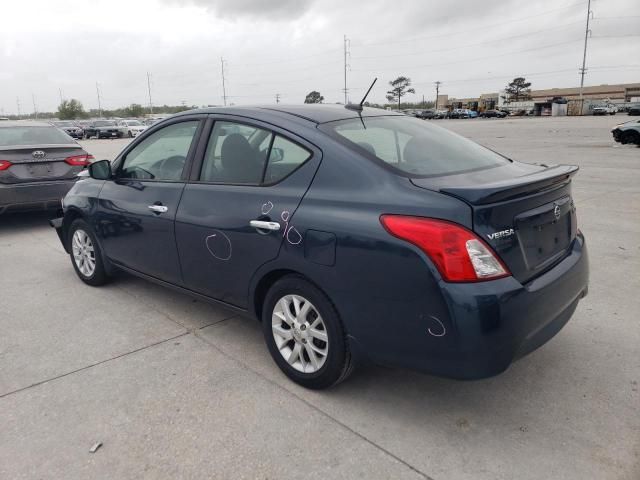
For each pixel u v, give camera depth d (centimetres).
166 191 390
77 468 254
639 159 1391
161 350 373
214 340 387
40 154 738
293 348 321
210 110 377
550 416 288
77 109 10794
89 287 506
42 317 435
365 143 308
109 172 446
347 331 286
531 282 268
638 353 352
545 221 286
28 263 594
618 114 7106
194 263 371
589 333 381
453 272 244
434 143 342
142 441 273
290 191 308
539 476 243
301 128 318
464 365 250
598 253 567
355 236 270
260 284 331
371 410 296
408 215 257
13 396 317
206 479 246
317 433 277
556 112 7500
